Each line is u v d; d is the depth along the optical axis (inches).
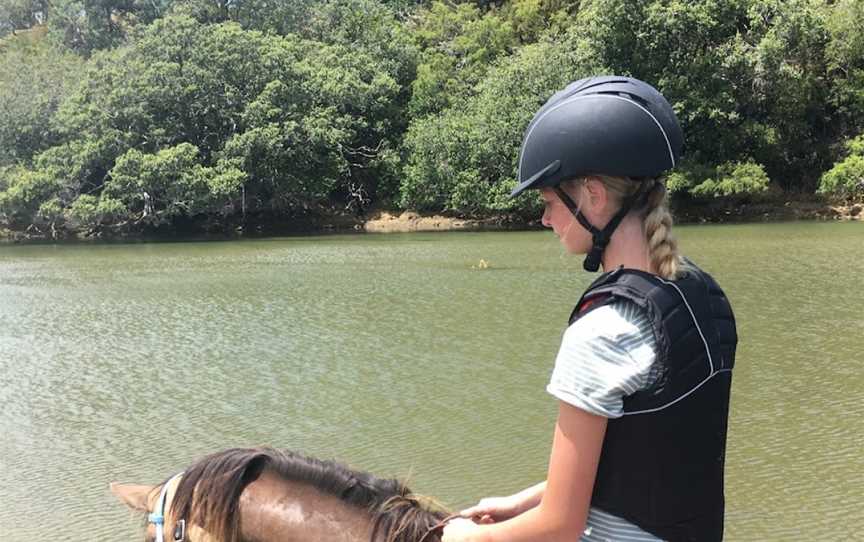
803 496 303.9
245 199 1889.8
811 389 437.4
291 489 87.8
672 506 73.1
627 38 1797.5
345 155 2030.0
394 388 467.2
